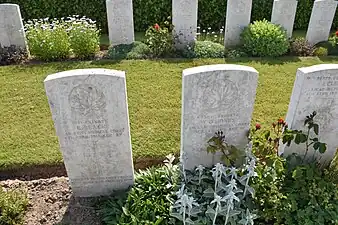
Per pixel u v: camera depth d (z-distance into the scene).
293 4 3.52
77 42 3.32
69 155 1.84
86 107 1.69
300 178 1.89
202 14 4.19
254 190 1.78
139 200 1.84
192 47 3.46
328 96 1.86
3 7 3.20
